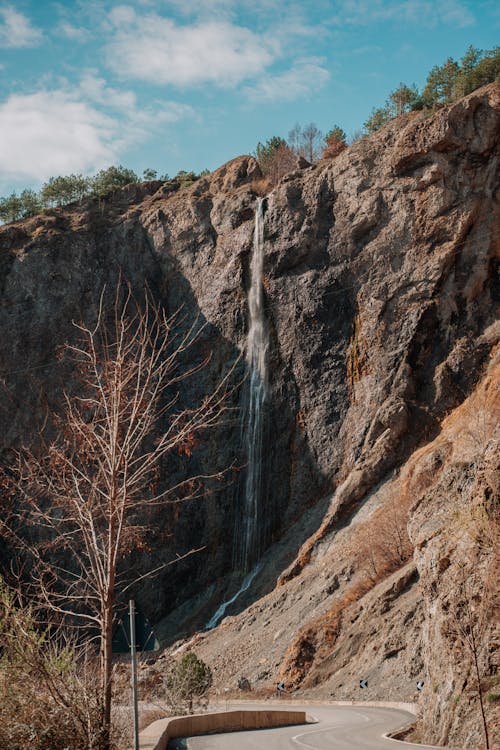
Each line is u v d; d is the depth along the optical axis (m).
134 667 10.30
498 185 60.28
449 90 77.88
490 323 59.34
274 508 62.59
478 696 16.86
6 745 10.04
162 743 16.27
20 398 68.25
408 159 62.91
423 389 59.03
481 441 37.03
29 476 11.37
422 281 60.94
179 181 82.75
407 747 17.06
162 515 64.19
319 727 25.45
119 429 11.38
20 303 72.00
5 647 10.55
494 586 17.34
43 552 11.52
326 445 61.66
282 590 53.38
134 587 62.66
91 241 74.94
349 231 64.75
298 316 65.44
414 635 38.16
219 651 50.34
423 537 22.38
